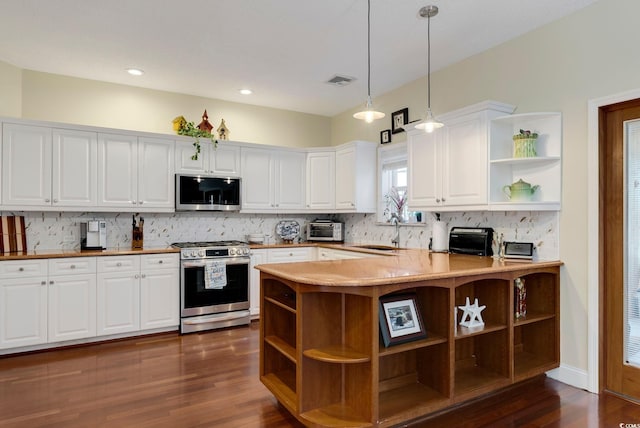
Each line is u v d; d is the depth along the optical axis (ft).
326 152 16.78
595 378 8.87
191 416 7.64
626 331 8.70
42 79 13.08
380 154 15.66
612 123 8.88
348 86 14.56
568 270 9.41
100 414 7.68
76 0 8.77
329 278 6.99
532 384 9.36
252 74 13.35
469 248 11.24
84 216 13.61
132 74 13.34
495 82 11.10
